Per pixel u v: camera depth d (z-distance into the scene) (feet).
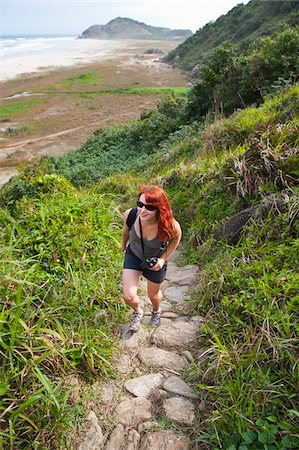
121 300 13.46
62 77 168.14
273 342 9.46
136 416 9.39
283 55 39.22
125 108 110.52
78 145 81.15
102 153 55.52
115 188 29.96
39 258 13.76
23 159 74.28
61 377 9.93
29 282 10.60
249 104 41.70
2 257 12.32
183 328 12.20
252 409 8.52
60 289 12.54
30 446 8.27
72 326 11.35
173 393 9.96
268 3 159.84
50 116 105.29
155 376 10.52
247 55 48.03
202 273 14.88
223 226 16.37
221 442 8.36
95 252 15.21
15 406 8.55
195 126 43.55
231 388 9.00
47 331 9.75
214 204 18.79
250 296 11.28
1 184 61.41
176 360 11.06
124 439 8.87
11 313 9.96
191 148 31.58
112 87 144.05
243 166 17.42
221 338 10.98
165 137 51.47
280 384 8.72
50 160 54.65
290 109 24.09
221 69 46.96
